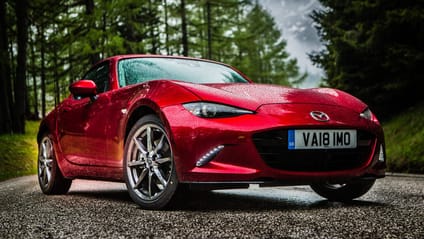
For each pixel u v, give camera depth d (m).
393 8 9.89
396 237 1.87
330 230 2.02
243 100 2.76
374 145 2.97
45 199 3.66
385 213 2.55
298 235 1.91
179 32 24.67
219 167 2.58
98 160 3.52
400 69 9.77
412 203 3.10
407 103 10.61
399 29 9.58
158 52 25.27
